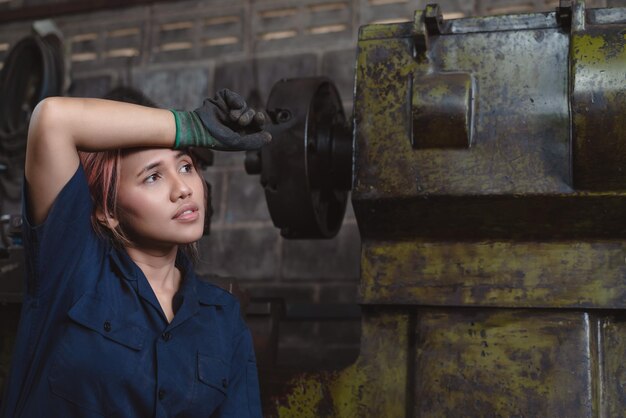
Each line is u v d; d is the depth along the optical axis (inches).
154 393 37.6
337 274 130.7
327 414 63.7
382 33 66.3
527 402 58.4
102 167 39.4
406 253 64.1
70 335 37.1
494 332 60.6
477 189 60.6
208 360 40.0
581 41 59.0
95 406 36.5
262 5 145.3
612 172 57.2
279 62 142.0
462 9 130.8
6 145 144.3
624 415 57.1
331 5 140.6
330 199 79.9
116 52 154.3
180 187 39.0
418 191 62.0
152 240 39.6
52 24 148.9
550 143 60.1
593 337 58.9
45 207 37.6
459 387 60.1
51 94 144.6
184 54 149.3
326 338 130.0
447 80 62.6
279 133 71.9
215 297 43.1
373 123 64.6
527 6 126.8
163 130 38.3
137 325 38.3
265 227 136.3
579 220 59.5
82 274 38.5
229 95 39.4
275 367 66.8
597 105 56.9
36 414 36.3
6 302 74.6
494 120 61.7
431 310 62.6
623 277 58.7
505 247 61.9
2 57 163.3
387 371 63.0
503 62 62.6
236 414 43.3
